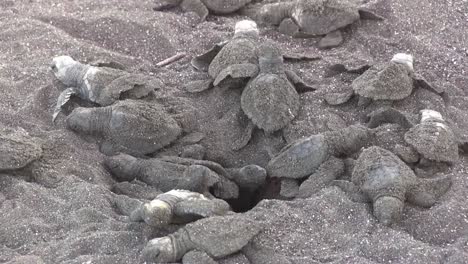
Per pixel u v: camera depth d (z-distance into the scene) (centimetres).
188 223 57
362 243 58
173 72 71
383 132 64
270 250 57
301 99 68
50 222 59
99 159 64
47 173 62
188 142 65
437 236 59
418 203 60
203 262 55
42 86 68
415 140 62
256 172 62
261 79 66
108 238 58
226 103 68
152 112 65
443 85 69
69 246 57
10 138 62
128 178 63
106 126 64
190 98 69
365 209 59
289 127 65
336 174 62
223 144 66
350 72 70
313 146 63
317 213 60
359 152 63
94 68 68
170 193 59
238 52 69
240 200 64
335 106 67
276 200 61
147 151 64
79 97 68
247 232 56
